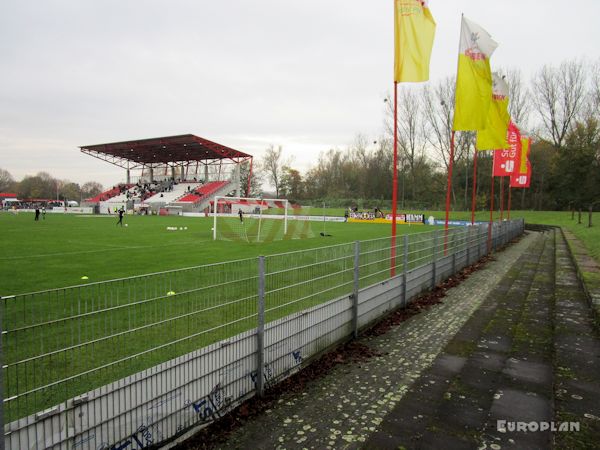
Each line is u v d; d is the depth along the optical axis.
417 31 9.16
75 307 6.72
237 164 65.50
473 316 8.52
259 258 4.59
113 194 73.06
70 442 2.96
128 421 3.33
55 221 39.78
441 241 11.98
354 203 65.19
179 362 3.73
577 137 39.03
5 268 12.78
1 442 2.58
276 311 5.36
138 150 64.44
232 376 4.32
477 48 12.64
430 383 5.23
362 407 4.57
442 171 59.97
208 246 19.86
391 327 7.71
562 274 13.05
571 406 4.50
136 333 4.81
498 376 5.48
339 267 6.45
